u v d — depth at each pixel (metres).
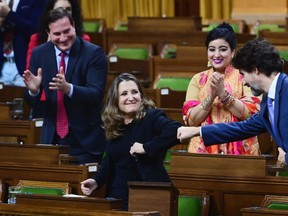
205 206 13.77
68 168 14.21
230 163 13.91
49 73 15.27
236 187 13.85
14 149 14.92
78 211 10.88
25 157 14.87
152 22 28.77
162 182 11.59
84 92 14.92
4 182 14.59
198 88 14.05
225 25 14.05
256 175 13.80
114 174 12.73
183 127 11.74
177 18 28.58
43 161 14.77
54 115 15.29
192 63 21.22
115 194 12.56
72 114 15.22
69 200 11.59
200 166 14.02
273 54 11.07
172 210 11.39
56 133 15.27
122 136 12.58
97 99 15.11
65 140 15.24
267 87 11.11
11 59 19.77
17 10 19.61
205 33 26.78
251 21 33.12
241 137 11.53
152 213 10.66
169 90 19.28
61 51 15.29
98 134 15.30
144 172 12.30
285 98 10.97
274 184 13.70
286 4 32.84
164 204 11.30
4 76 19.78
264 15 32.97
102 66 15.32
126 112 12.54
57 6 16.72
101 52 15.37
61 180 14.25
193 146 14.37
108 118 12.61
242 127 11.48
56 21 15.15
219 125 11.59
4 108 18.42
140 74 22.50
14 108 19.23
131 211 11.28
